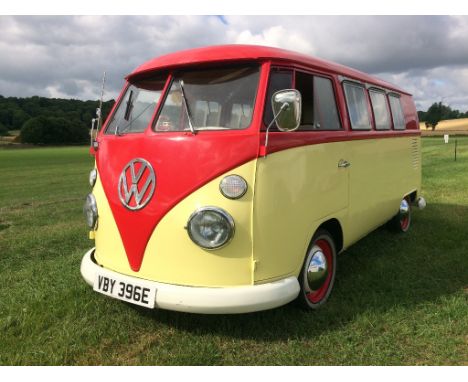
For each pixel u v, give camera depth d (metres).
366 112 5.12
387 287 4.61
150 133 3.57
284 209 3.45
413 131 6.98
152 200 3.37
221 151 3.24
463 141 43.41
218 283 3.26
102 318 3.91
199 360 3.28
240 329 3.71
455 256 5.58
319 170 3.90
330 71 4.32
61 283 4.73
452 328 3.71
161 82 3.81
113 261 3.64
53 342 3.54
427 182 12.73
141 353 3.40
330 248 4.35
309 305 3.98
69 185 16.42
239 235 3.23
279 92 3.24
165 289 3.23
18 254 5.99
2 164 30.42
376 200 5.41
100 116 4.24
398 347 3.45
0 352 3.41
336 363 3.24
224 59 3.51
